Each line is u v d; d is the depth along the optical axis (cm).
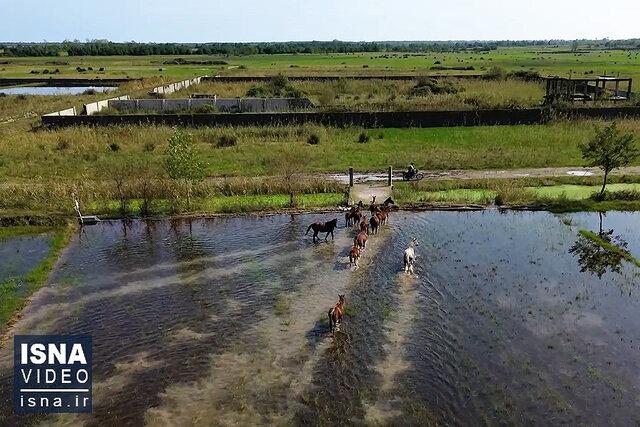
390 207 3033
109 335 1784
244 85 8150
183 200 3100
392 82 8231
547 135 4562
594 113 5094
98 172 3644
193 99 5922
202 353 1677
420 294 2028
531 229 2711
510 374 1552
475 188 3362
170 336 1773
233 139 4503
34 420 1409
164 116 4966
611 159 3017
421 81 7694
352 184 3334
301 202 3098
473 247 2477
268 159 3972
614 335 1745
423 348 1681
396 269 2247
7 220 2831
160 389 1513
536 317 1859
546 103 5581
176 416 1407
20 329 1827
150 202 3086
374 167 3812
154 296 2045
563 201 3084
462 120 5097
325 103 6278
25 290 2097
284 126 4956
